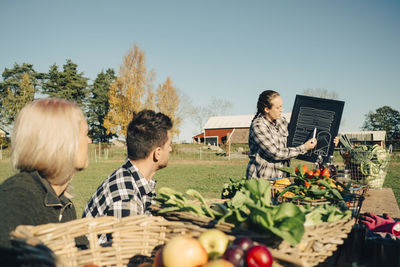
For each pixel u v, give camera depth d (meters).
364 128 74.50
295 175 1.89
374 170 3.11
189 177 14.05
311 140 3.30
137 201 1.99
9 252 1.04
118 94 45.28
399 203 6.43
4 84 63.66
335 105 3.41
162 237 1.32
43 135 1.34
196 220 1.31
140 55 43.38
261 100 3.47
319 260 1.24
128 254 1.24
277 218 1.12
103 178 14.02
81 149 1.51
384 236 1.65
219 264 0.89
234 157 31.41
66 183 1.54
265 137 3.35
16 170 1.38
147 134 2.06
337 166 3.28
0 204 1.15
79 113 1.47
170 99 46.84
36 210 1.29
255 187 1.36
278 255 0.95
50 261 0.88
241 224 1.18
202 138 63.09
